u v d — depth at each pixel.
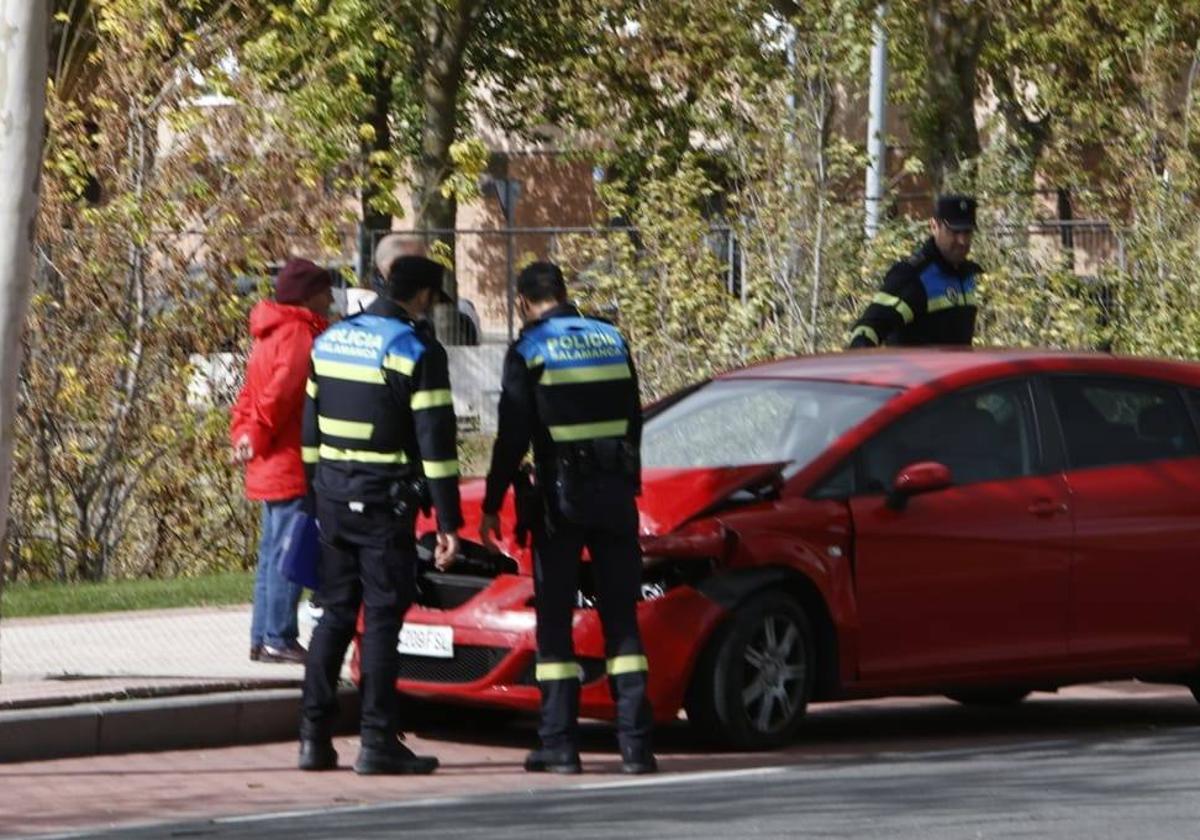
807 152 59.78
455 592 32.16
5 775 30.09
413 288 30.72
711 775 29.94
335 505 30.52
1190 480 35.19
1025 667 33.59
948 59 82.88
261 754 32.25
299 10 64.81
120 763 31.17
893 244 59.03
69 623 39.78
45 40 32.91
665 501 31.70
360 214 59.03
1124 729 35.72
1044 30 103.94
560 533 30.03
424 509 30.64
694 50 102.50
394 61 102.12
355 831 25.67
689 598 31.17
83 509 51.97
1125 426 35.22
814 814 26.38
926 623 32.81
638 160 108.00
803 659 32.09
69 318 51.88
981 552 33.12
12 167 32.78
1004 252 61.38
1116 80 90.12
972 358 34.88
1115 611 34.28
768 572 31.64
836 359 35.75
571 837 24.94
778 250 58.66
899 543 32.56
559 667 30.36
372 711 30.56
